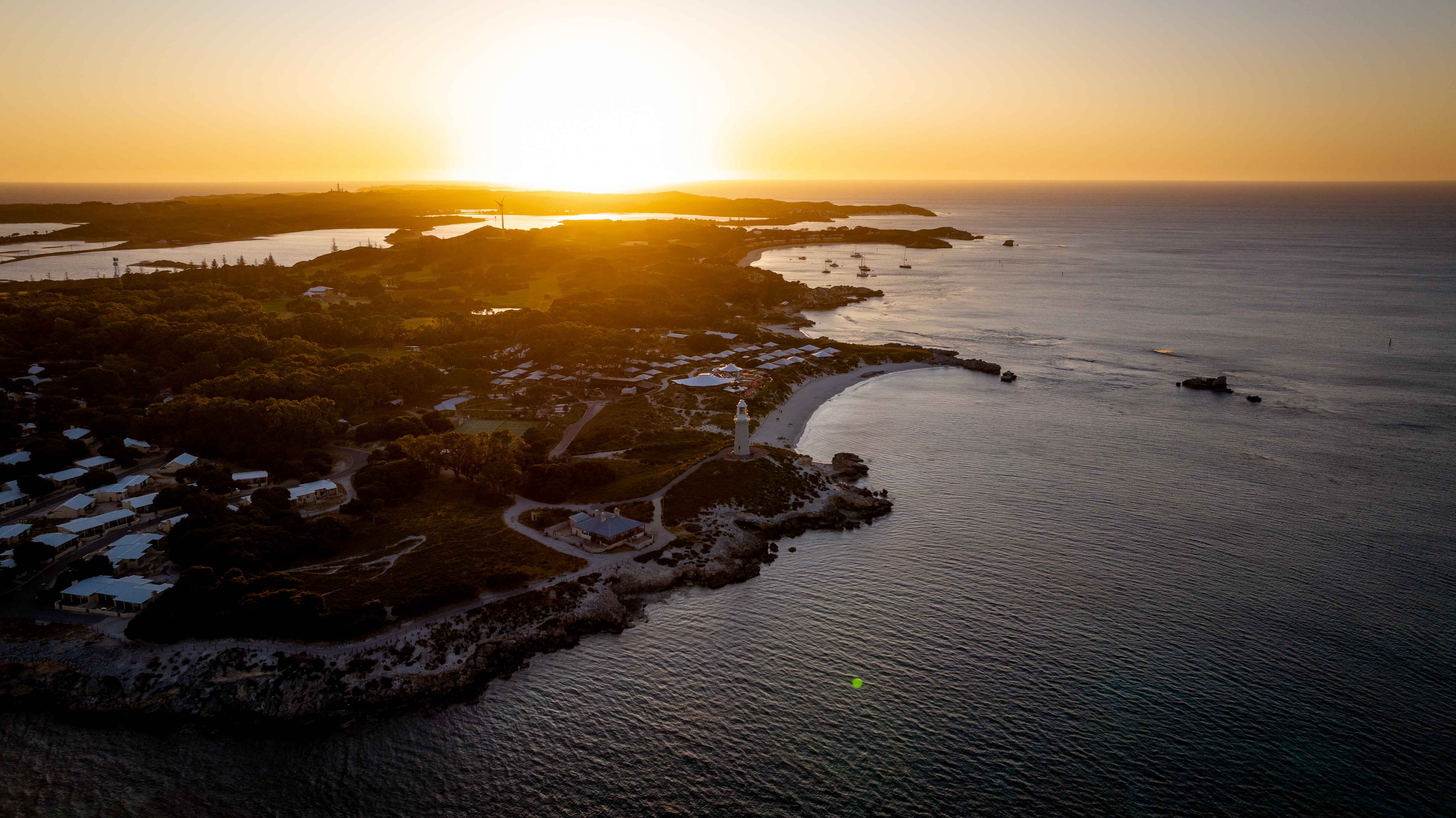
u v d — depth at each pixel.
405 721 77.25
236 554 95.00
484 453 124.50
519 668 85.19
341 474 129.38
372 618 86.94
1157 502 122.62
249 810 66.81
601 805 66.62
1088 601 94.62
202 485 118.06
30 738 74.25
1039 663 83.25
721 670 83.94
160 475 127.44
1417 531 111.12
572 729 75.81
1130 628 89.00
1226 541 109.06
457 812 66.31
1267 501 122.38
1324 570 100.69
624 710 78.19
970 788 67.25
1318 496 124.00
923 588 98.88
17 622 87.25
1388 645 84.94
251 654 83.19
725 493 121.44
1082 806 65.25
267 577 92.75
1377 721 74.00
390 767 71.44
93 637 85.19
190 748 73.75
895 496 127.00
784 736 74.00
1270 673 80.81
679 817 65.06
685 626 92.38
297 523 106.56
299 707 78.38
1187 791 66.50
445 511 116.44
